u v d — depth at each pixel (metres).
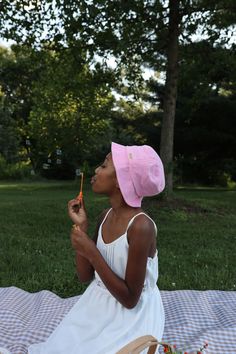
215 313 3.60
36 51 9.68
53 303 3.73
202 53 10.31
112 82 10.34
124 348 1.87
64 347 2.16
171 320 3.41
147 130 19.81
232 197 13.71
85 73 10.30
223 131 19.11
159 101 19.73
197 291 4.06
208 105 18.20
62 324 2.30
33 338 3.07
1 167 23.72
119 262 2.13
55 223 7.92
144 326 2.12
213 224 8.46
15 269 4.98
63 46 9.52
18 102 27.14
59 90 10.71
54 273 4.82
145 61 10.51
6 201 11.75
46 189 17.25
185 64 10.71
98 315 2.20
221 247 6.39
